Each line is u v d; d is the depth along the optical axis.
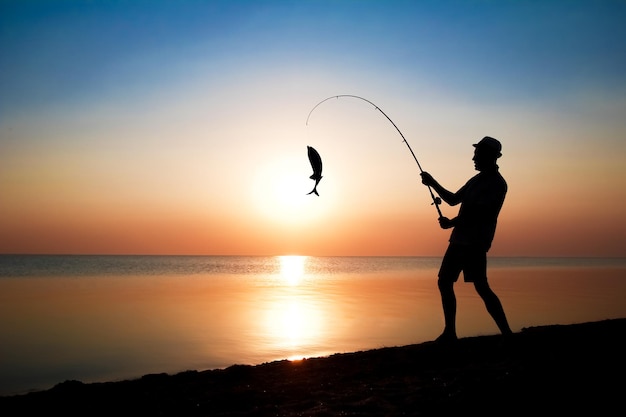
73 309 18.86
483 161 5.88
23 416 5.21
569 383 4.72
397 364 6.39
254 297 24.42
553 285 31.22
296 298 23.97
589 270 65.56
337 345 11.70
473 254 5.84
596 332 7.61
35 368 9.56
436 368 5.94
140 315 17.17
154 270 69.94
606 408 4.12
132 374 9.06
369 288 31.59
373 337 12.57
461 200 6.21
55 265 95.12
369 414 4.37
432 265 115.44
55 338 12.71
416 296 24.84
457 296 23.16
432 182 6.43
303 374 6.45
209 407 5.18
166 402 5.49
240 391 5.66
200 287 32.69
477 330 13.23
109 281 39.75
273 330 13.82
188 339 12.51
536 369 5.25
